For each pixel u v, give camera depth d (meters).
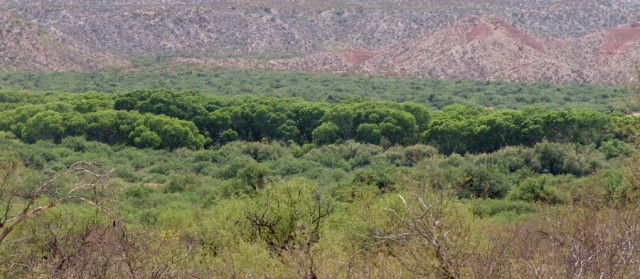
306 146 94.88
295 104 109.38
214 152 88.94
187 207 48.94
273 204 27.56
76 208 31.33
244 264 20.09
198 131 99.94
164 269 14.65
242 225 27.12
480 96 166.62
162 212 41.84
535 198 49.84
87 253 14.74
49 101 116.12
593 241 12.52
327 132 96.88
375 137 93.69
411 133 95.06
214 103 111.50
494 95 166.75
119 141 96.19
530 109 89.94
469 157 74.25
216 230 25.67
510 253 14.20
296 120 105.44
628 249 11.91
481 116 93.50
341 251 20.12
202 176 74.19
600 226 13.09
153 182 73.00
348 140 93.25
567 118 82.06
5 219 12.84
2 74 180.38
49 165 77.88
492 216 43.84
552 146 68.94
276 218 27.17
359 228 22.91
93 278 13.84
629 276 11.70
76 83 180.50
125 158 86.00
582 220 14.40
